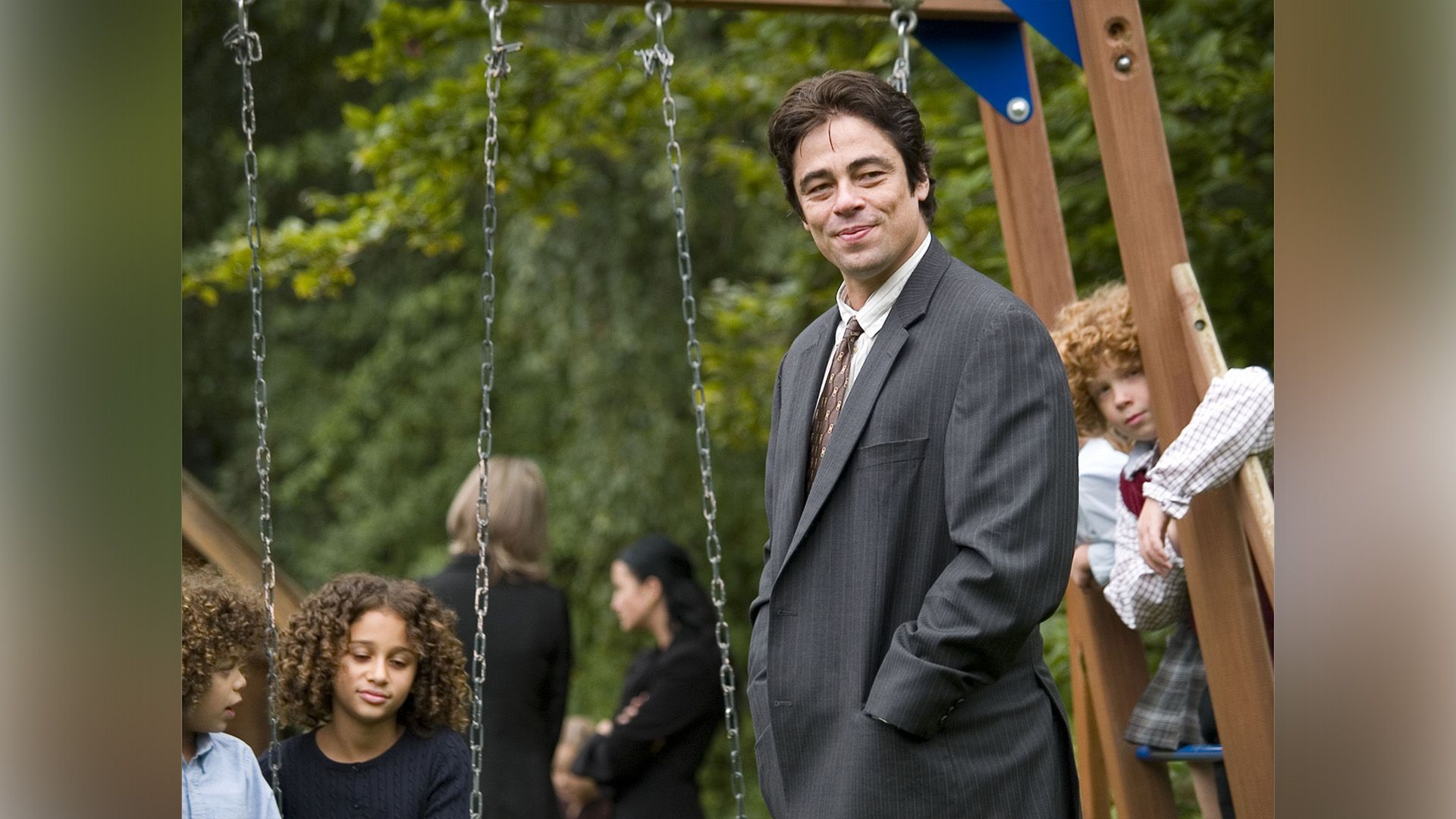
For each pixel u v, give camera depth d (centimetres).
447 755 619
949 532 486
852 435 505
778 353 1633
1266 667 622
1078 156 1163
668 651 1049
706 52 1920
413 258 2439
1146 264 644
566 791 1214
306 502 2444
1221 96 1095
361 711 605
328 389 2472
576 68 1435
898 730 479
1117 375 668
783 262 2083
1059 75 1225
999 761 491
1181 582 662
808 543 511
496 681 904
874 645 493
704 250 2234
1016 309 494
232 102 2350
